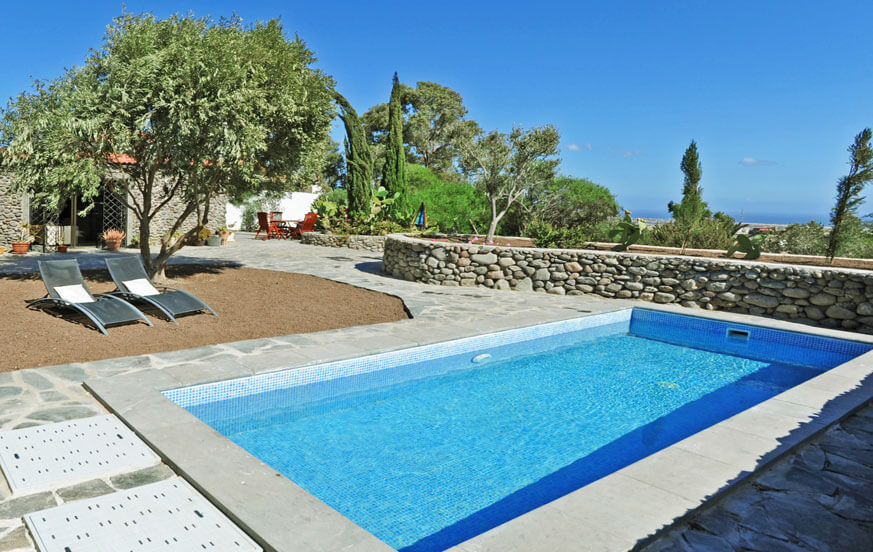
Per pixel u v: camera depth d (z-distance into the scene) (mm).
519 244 16516
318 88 11891
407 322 8859
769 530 3113
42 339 6809
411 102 49062
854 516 3295
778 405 5152
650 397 6613
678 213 18047
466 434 5387
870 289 9234
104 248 19203
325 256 18812
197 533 3000
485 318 9344
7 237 17672
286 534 2957
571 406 6250
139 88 9344
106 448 3986
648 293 11586
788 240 17750
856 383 5934
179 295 8711
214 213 22891
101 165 10070
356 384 6785
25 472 3566
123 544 2854
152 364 6035
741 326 9852
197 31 10070
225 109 9359
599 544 2846
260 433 5309
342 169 44469
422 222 24672
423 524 3791
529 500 4156
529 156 15086
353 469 4578
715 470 3754
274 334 7770
